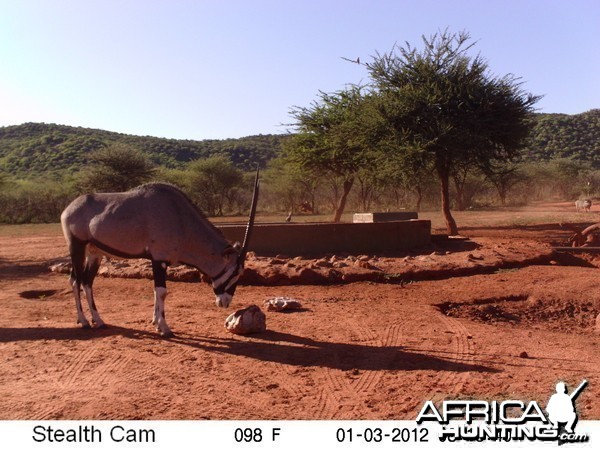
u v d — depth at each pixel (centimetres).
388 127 2467
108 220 922
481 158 2494
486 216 4034
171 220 921
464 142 2373
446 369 766
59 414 618
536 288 1247
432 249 1858
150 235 917
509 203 5959
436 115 2422
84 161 9150
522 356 820
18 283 1430
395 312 1079
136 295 1265
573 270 1430
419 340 899
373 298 1202
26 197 4869
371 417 614
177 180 5544
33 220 4747
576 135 10919
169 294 1262
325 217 4356
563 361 805
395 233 1822
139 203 926
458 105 2419
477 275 1406
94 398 662
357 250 1762
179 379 730
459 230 2877
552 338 945
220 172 5528
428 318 1036
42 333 941
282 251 1694
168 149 10600
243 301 1188
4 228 3853
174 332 945
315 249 1714
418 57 2584
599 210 4575
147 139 11456
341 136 2725
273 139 12731
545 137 10925
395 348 858
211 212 5497
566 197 6638
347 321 1014
